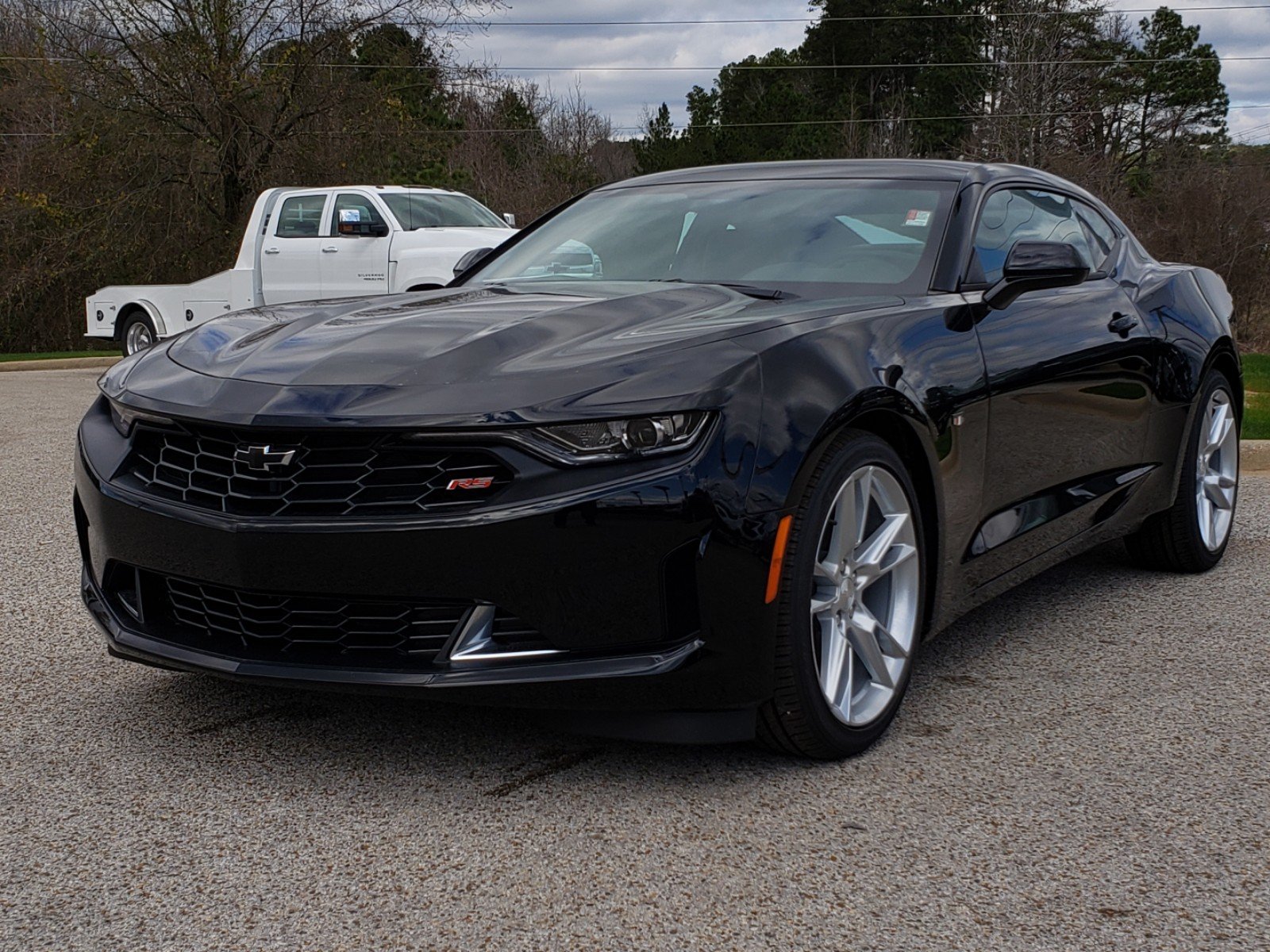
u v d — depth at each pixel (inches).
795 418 102.2
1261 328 1128.8
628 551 96.2
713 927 82.7
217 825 98.4
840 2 2583.7
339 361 108.9
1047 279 135.5
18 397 452.8
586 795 103.9
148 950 80.0
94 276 1043.3
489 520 95.9
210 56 905.5
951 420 120.8
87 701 127.9
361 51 951.6
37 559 191.3
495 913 84.5
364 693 101.0
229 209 957.2
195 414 105.1
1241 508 234.8
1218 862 91.9
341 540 98.4
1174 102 2081.7
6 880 89.6
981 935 81.5
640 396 97.6
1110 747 115.3
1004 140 1370.6
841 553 109.7
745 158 1840.6
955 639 152.7
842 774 108.7
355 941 81.0
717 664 99.0
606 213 164.4
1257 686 133.1
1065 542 150.9
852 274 136.5
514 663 98.5
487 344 109.6
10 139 1064.8
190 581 106.3
